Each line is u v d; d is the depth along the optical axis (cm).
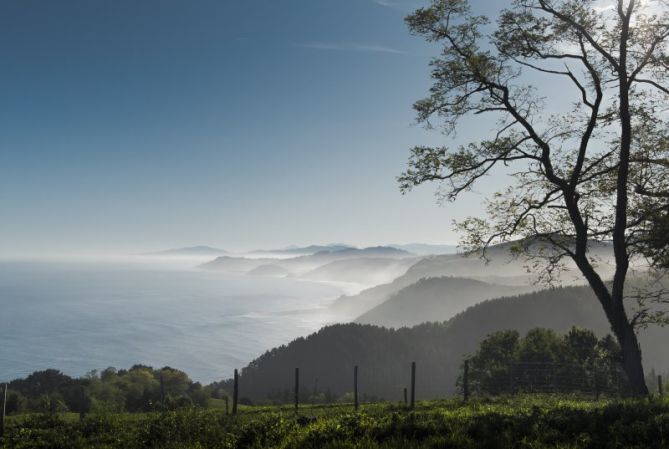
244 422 1836
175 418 1888
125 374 13325
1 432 2034
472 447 1048
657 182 2080
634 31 2011
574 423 1160
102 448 1747
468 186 2242
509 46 2167
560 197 2225
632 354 1997
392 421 1284
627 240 2048
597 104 2072
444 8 2186
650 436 1030
